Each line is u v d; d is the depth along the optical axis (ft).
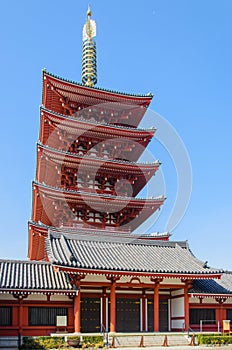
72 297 104.73
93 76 175.73
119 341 97.40
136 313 113.91
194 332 106.73
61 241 116.78
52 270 112.16
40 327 100.99
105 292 111.45
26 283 100.48
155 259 116.88
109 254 115.03
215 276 109.40
